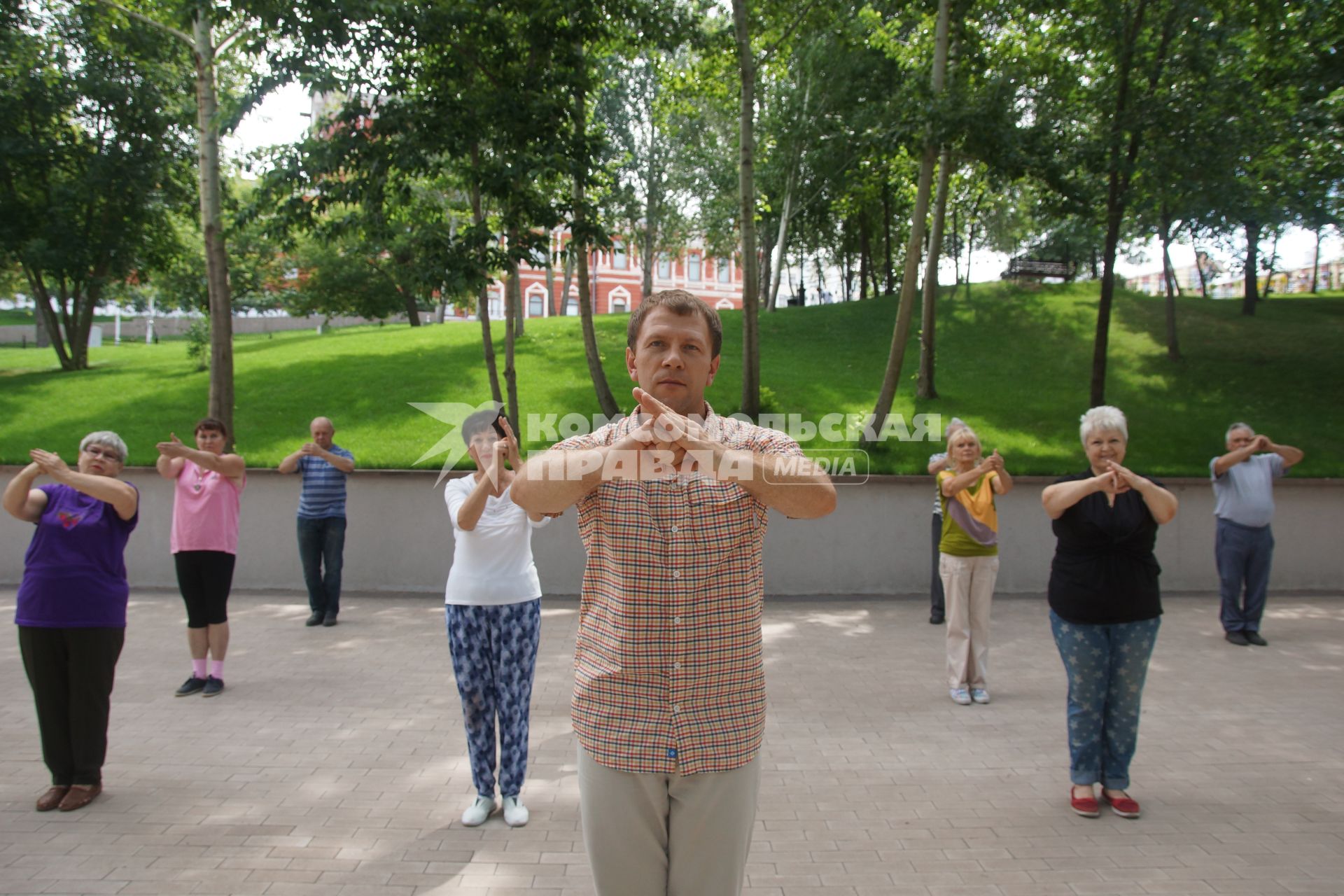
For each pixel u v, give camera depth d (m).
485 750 4.04
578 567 9.80
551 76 9.68
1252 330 18.81
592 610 2.12
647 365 2.14
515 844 3.74
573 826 3.93
